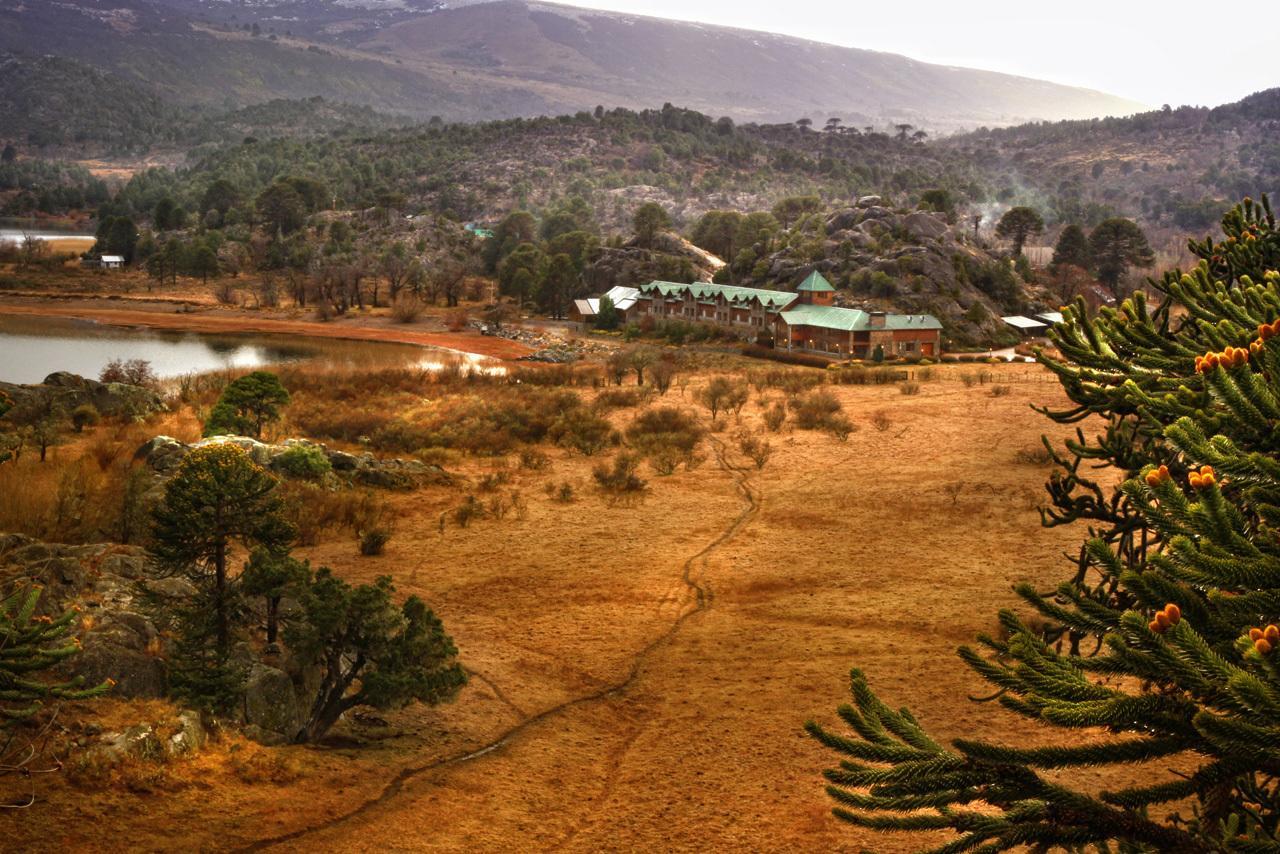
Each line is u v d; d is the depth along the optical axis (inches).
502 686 989.8
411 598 879.7
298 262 7854.3
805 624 1182.3
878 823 247.6
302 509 1526.8
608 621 1195.3
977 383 3326.8
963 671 1012.5
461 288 6752.0
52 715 695.1
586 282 6801.2
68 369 3799.2
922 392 3110.2
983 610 1211.2
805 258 5984.3
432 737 855.1
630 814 714.2
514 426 2352.4
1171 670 211.0
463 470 2030.0
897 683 981.8
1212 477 238.7
